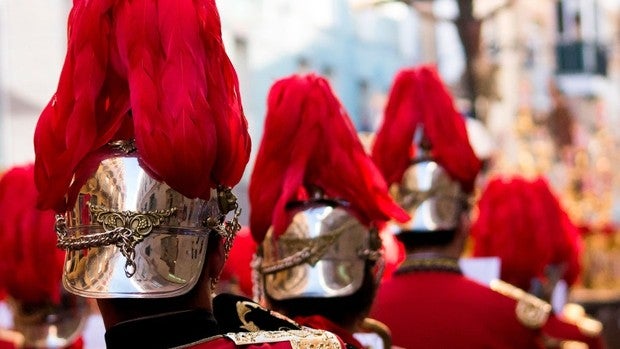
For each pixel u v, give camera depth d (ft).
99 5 7.88
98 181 7.72
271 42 49.24
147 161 7.61
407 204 15.16
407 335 14.92
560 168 44.98
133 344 7.68
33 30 36.73
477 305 14.97
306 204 11.11
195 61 7.74
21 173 15.15
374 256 11.18
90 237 7.68
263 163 11.31
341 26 57.26
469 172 15.24
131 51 7.73
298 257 10.93
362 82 59.41
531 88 63.05
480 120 39.81
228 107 8.03
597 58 71.15
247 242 15.97
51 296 14.84
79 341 15.49
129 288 7.61
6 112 35.63
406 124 15.23
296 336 8.01
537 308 14.97
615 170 47.39
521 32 64.13
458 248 15.31
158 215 7.68
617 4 73.82
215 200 7.97
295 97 11.34
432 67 15.58
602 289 32.19
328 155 11.29
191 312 7.80
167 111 7.59
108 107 7.94
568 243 20.04
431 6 38.37
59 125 7.91
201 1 8.05
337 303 10.91
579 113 69.21
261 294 11.28
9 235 14.88
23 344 15.05
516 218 19.80
